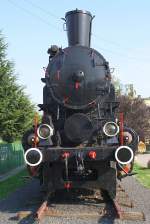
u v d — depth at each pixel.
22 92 24.12
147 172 18.88
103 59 10.18
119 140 9.17
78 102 9.82
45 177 9.25
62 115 10.01
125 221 7.66
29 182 14.69
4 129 23.59
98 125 9.61
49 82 9.97
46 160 8.99
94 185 9.15
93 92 9.86
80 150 8.95
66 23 11.37
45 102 10.30
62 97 9.85
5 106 22.92
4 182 15.02
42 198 9.88
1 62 23.16
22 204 9.64
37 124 9.45
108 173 9.16
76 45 10.27
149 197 10.73
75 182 9.13
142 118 32.53
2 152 19.83
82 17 11.09
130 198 10.50
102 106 10.06
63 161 8.94
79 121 9.44
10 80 23.42
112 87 10.31
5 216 8.21
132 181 14.65
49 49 10.46
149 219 7.88
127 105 32.28
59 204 9.23
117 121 9.96
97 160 8.98
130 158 8.64
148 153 36.97
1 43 23.11
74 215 7.98
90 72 9.89
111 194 9.10
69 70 9.88
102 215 8.03
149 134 33.69
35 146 9.23
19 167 24.02
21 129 24.14
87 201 9.61
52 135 9.57
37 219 7.56
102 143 9.38
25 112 24.11
